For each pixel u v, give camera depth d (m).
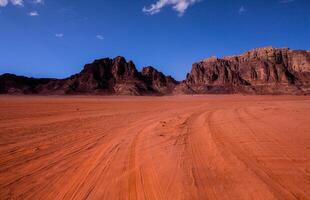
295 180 5.75
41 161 7.68
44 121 17.64
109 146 9.63
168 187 5.47
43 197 5.16
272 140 10.09
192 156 7.95
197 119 17.86
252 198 4.82
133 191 5.32
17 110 27.02
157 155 8.14
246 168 6.67
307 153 8.05
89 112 25.48
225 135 11.38
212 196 4.95
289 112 22.19
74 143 10.26
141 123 16.34
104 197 5.06
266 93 164.75
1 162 7.61
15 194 5.32
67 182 5.94
